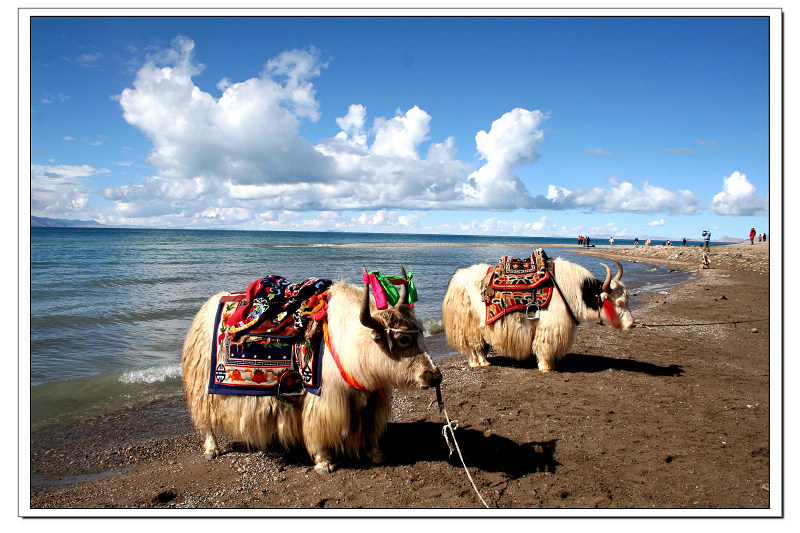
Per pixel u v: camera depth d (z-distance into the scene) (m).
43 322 10.14
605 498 3.36
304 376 3.66
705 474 3.69
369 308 3.38
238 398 3.74
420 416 5.11
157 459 4.25
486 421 4.88
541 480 3.64
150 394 6.03
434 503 3.33
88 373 6.84
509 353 6.93
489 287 6.89
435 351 8.81
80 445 4.54
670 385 6.11
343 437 3.78
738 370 6.89
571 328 6.76
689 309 12.76
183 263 27.83
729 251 41.25
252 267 25.94
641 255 48.62
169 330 9.70
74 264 25.58
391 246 74.44
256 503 3.38
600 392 5.84
